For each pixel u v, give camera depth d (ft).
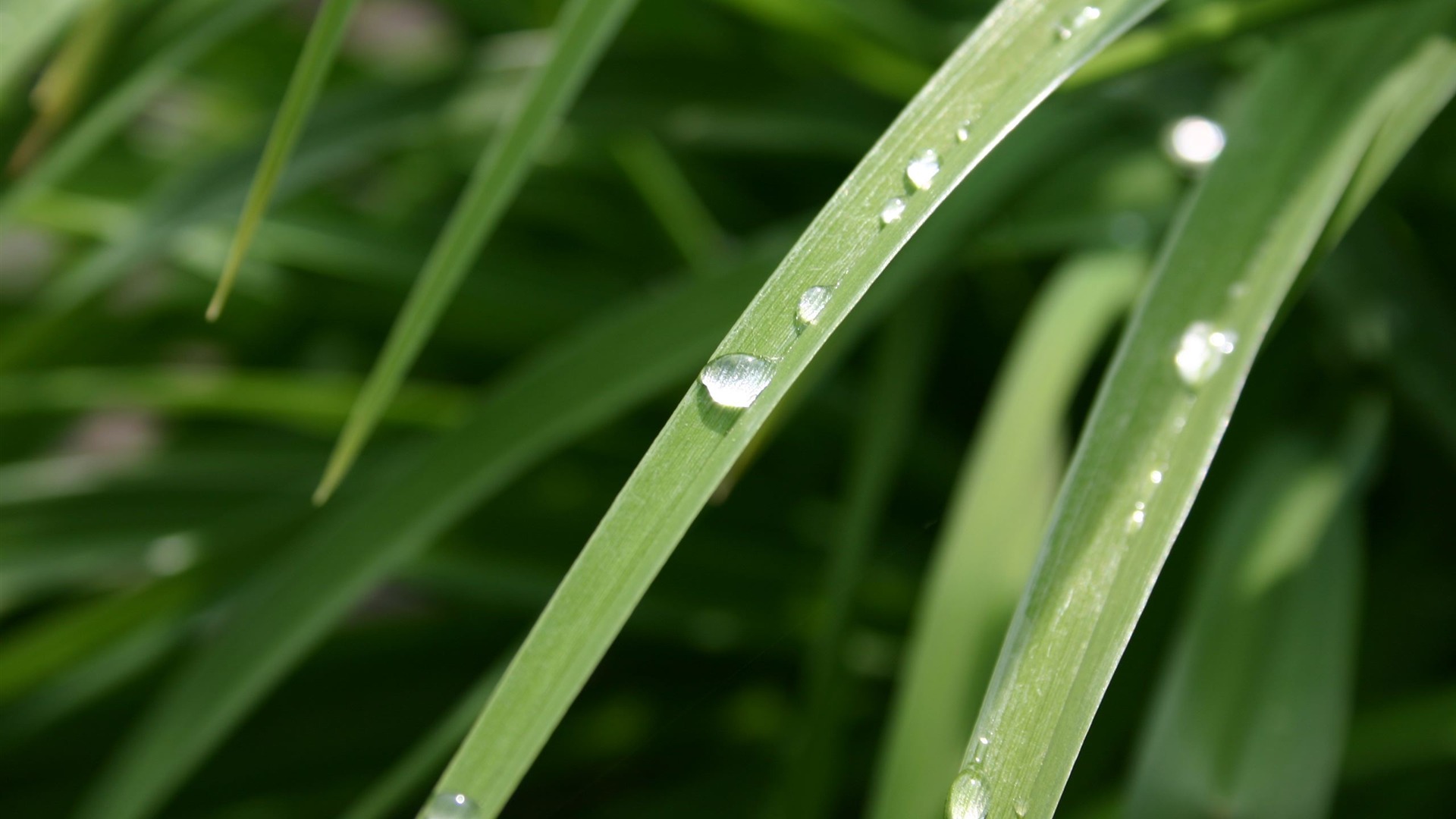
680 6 1.51
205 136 1.93
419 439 1.54
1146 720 1.24
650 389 1.16
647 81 1.53
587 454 1.62
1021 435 1.12
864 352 1.74
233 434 1.85
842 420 1.70
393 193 1.99
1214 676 1.06
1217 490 1.35
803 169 1.87
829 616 1.24
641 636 1.64
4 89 1.08
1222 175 0.98
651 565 0.87
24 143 1.11
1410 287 1.24
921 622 1.08
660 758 1.61
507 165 0.99
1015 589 1.09
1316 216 0.96
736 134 1.52
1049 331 1.19
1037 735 0.89
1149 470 0.92
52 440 1.89
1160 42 1.04
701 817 1.49
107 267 1.47
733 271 1.22
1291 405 1.35
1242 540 1.11
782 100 1.55
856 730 1.53
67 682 1.48
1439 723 1.11
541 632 0.87
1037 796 0.88
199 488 1.59
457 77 1.51
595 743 1.61
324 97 1.49
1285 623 1.07
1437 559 1.42
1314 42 1.02
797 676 1.65
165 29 1.18
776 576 1.63
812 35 1.36
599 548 0.87
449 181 1.98
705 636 1.60
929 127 0.90
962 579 1.09
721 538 1.64
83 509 1.54
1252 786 1.02
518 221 1.94
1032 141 1.32
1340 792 1.23
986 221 1.32
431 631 1.64
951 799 0.88
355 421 0.97
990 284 1.66
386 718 1.58
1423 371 1.22
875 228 0.89
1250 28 1.02
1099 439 0.92
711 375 0.88
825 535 1.67
